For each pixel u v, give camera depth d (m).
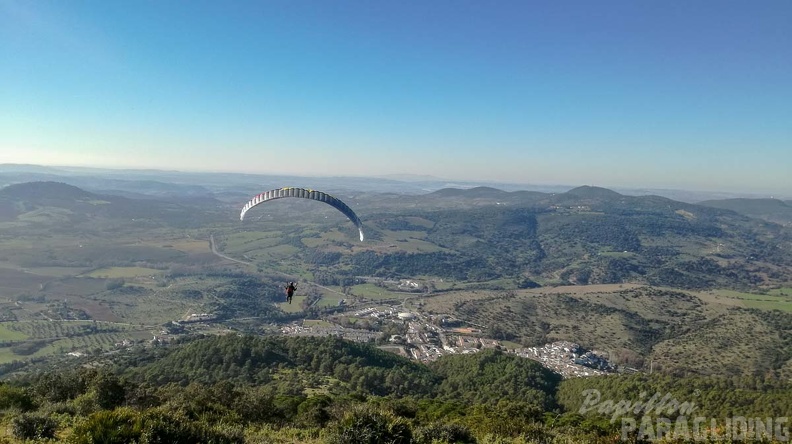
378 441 16.53
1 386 24.55
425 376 73.94
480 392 64.81
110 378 28.53
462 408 34.56
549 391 66.88
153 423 14.17
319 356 74.12
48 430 16.97
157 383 62.28
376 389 64.50
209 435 15.61
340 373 68.38
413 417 28.70
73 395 27.47
